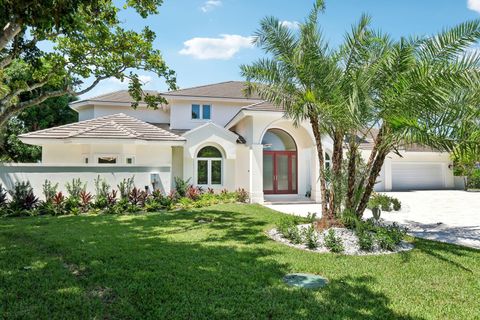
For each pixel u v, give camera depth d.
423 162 35.03
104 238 10.58
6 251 8.89
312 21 11.44
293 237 10.74
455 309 5.80
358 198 11.61
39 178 17.39
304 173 26.28
